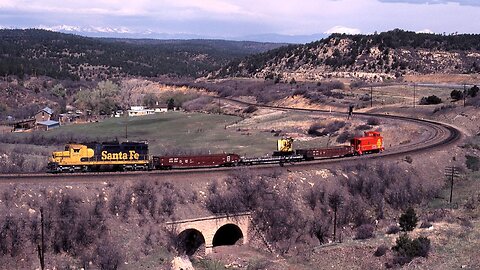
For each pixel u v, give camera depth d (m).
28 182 49.50
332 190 60.16
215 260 49.75
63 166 58.22
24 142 107.75
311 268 45.88
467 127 102.31
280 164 67.00
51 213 45.97
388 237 49.19
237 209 53.69
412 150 77.62
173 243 48.28
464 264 41.19
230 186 56.22
